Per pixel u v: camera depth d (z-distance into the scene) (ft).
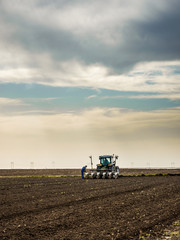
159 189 71.87
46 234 32.45
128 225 35.94
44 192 68.08
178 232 32.76
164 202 51.65
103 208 46.68
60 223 37.06
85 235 31.96
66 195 62.28
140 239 30.73
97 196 60.34
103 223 36.99
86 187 79.00
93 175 115.44
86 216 40.98
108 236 31.60
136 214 41.88
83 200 55.26
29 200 55.57
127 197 58.54
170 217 39.78
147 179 106.93
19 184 90.07
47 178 120.67
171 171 163.73
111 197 58.85
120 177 123.13
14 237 31.45
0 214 42.65
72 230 33.96
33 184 89.97
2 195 63.00
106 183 91.45
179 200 53.62
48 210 45.52
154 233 32.63
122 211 44.14
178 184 84.38
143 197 58.23
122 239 30.76
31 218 40.06
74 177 127.13
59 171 189.16
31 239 30.78
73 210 45.32
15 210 45.52
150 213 42.39
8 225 36.35
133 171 169.27
